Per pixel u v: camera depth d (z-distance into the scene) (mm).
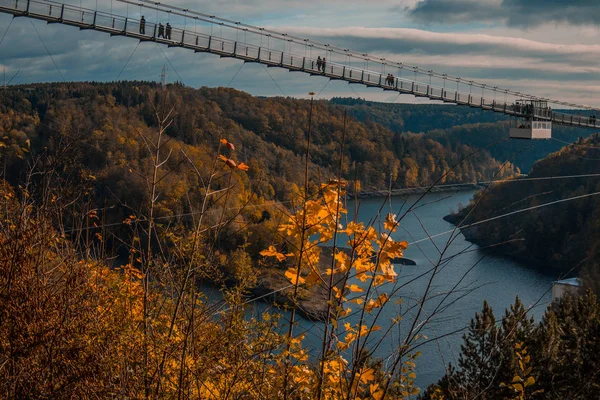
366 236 4535
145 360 4285
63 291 4629
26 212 4926
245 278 4574
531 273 61062
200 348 4469
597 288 29312
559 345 18797
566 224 69188
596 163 77938
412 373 4512
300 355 4516
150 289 4672
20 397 4145
